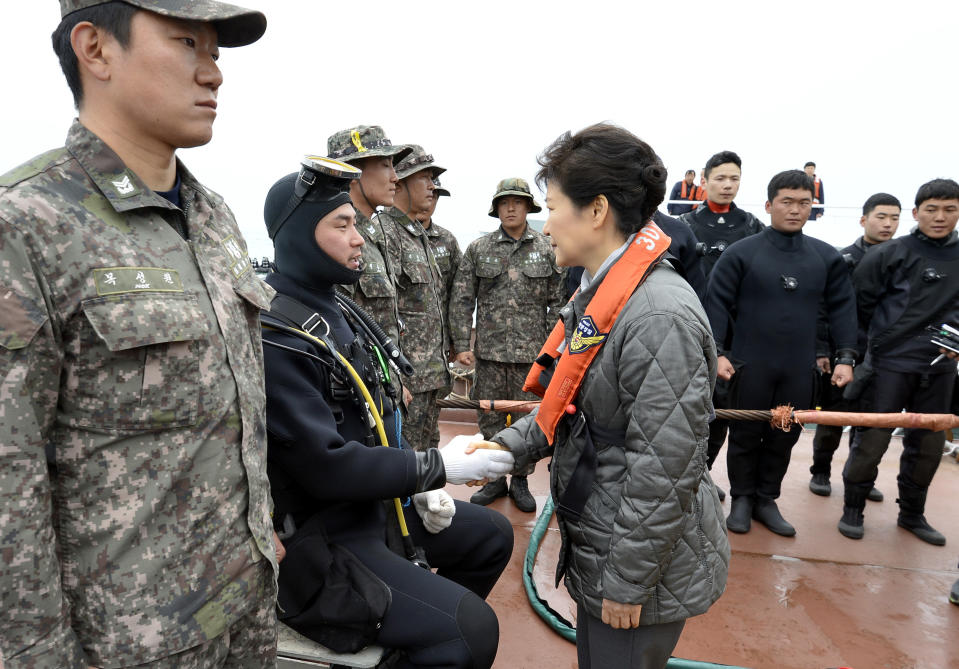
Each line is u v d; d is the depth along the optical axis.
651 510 1.31
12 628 0.86
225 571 1.11
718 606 2.62
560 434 1.56
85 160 0.99
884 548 3.19
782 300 3.18
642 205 1.43
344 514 1.67
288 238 1.65
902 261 3.25
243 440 1.14
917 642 2.40
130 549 0.99
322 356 1.59
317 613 1.47
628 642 1.46
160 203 1.05
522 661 2.24
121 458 0.98
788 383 3.25
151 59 0.98
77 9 0.97
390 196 2.90
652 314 1.33
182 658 1.06
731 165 4.04
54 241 0.90
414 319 3.28
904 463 3.32
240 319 1.18
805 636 2.42
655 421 1.30
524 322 3.87
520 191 3.72
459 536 1.91
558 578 1.61
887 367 3.29
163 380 0.99
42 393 0.90
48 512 0.90
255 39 1.12
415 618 1.49
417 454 1.61
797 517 3.57
